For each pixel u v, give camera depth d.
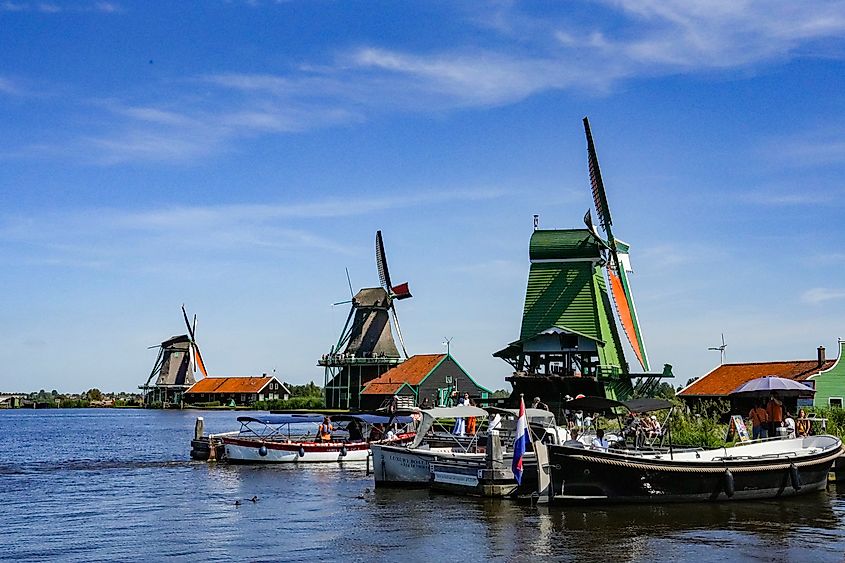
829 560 21.62
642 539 24.00
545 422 34.31
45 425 109.38
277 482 38.81
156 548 24.23
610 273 61.00
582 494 28.55
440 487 33.69
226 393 162.12
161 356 173.38
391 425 48.53
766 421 34.50
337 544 24.36
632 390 63.22
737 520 26.36
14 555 23.55
